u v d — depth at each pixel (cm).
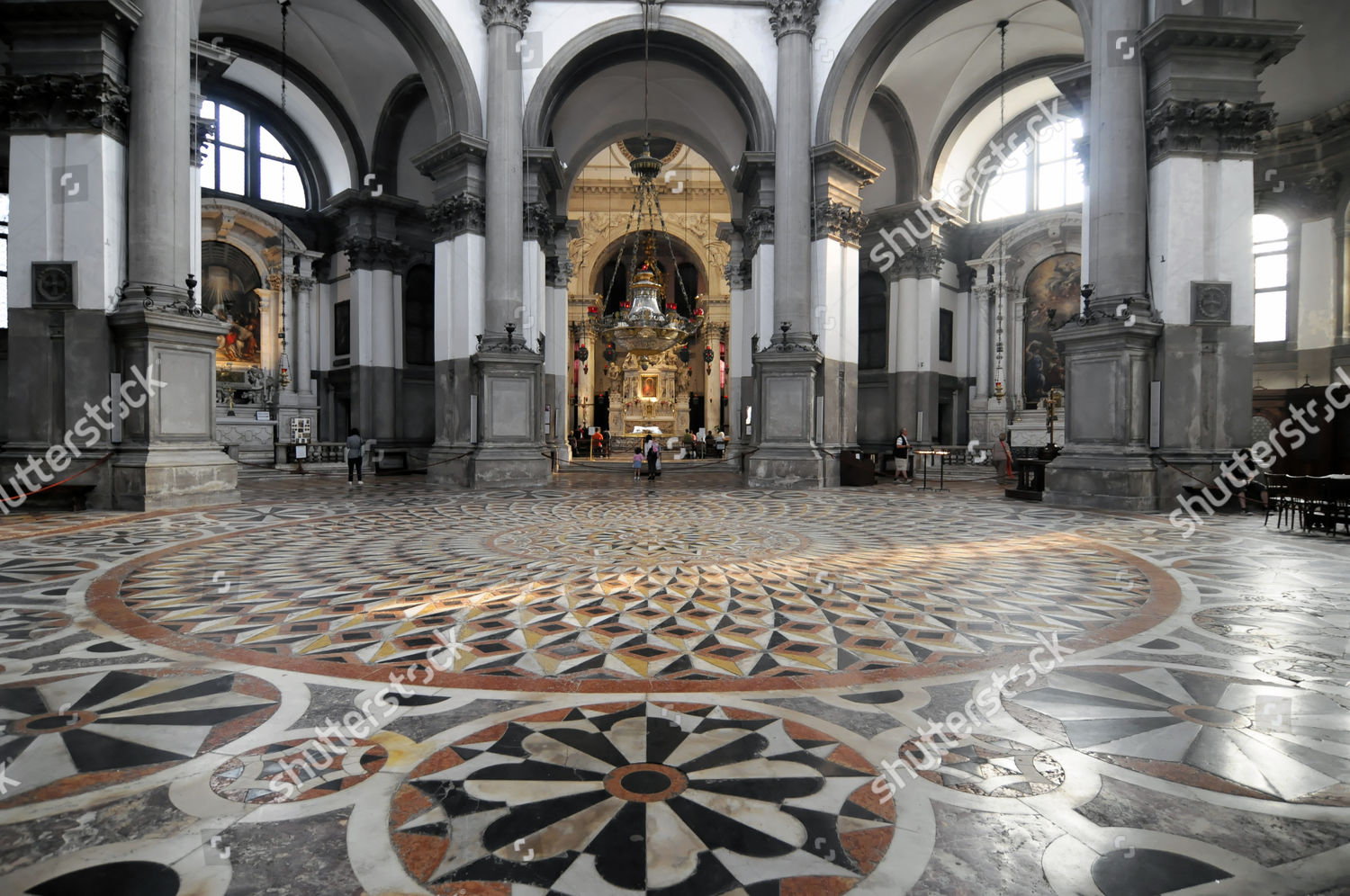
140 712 302
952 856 202
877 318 2339
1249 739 279
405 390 2164
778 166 1509
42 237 976
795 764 258
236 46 1870
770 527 871
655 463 1678
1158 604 493
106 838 209
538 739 278
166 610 468
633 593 520
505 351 1479
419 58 1522
